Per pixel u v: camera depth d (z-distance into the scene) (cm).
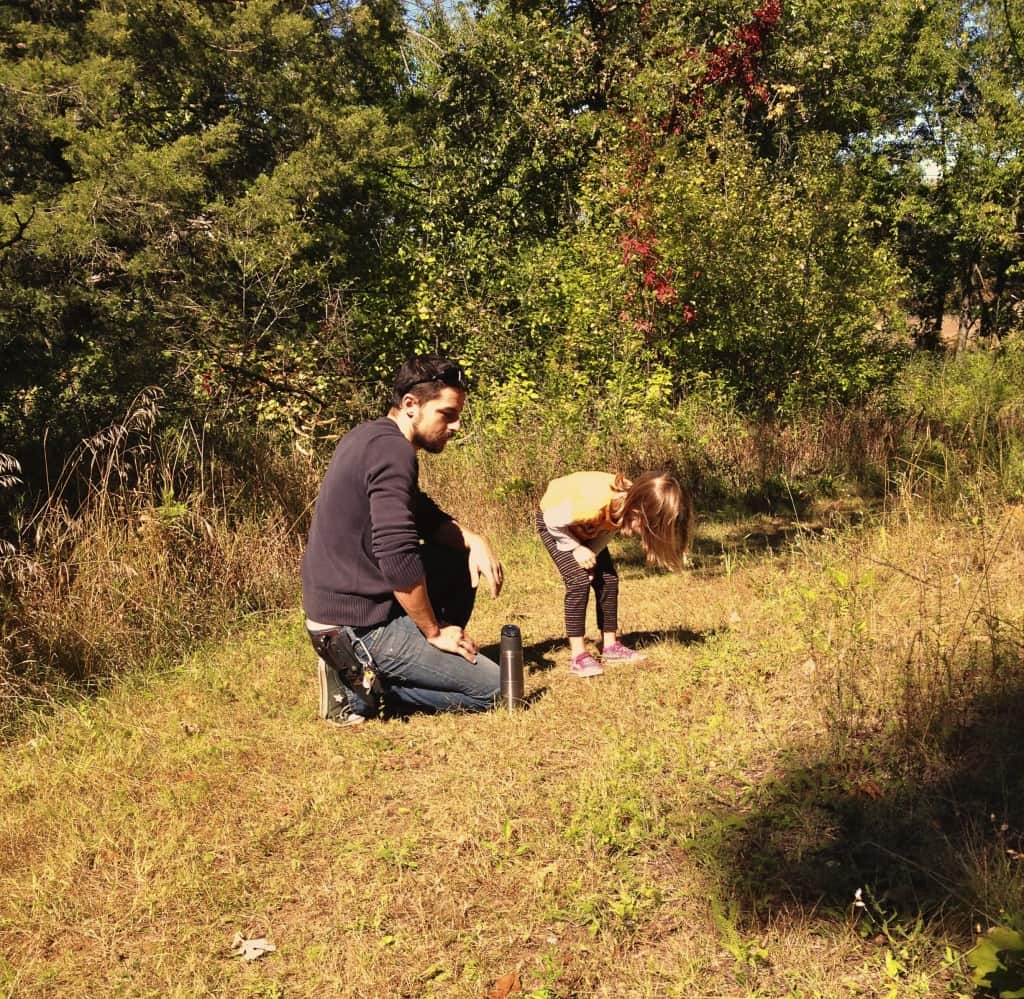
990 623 403
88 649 515
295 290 1219
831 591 505
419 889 301
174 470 671
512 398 1101
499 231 1644
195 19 1174
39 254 810
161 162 998
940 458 852
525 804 345
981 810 305
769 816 321
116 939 288
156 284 1009
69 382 818
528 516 844
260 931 289
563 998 248
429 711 443
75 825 351
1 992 267
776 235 1242
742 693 420
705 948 263
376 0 1402
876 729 370
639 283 1237
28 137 944
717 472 984
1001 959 221
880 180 2531
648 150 1316
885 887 279
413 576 407
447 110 1736
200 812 357
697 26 1747
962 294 2720
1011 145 2395
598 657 501
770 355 1230
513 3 1811
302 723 438
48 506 585
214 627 576
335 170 1233
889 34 2391
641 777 355
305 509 733
